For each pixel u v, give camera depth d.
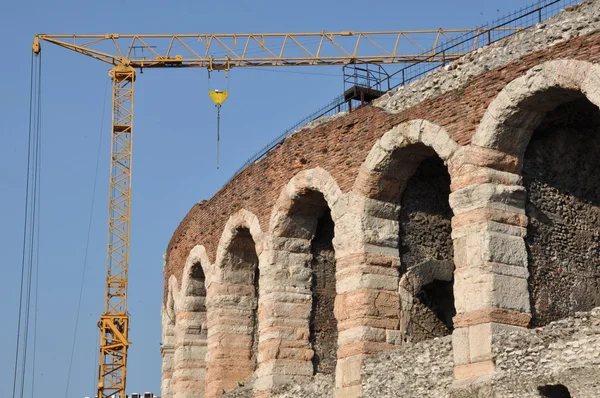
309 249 43.81
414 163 37.81
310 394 40.00
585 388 29.06
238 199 46.84
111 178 84.44
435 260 39.06
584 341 29.39
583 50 31.23
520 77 32.72
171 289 55.72
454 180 34.12
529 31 33.69
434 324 38.66
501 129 33.34
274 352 42.56
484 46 35.25
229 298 48.16
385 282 38.03
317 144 41.19
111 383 80.62
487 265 32.62
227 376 47.47
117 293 82.31
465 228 33.41
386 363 36.03
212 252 49.25
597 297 34.47
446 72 36.47
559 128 35.44
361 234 38.09
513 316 32.41
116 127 85.88
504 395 30.98
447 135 34.78
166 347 57.03
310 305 43.41
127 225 83.62
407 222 39.00
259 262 44.16
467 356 32.47
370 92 45.59
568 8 32.94
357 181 38.59
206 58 90.69
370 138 38.34
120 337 80.88
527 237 33.62
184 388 51.81
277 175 43.66
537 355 30.52
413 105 37.34
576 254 34.56
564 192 35.03
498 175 33.47
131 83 87.56
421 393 34.28
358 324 37.50
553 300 33.50
